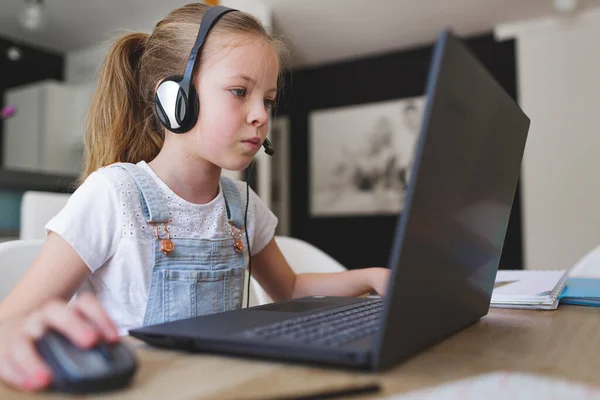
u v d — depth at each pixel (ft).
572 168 12.86
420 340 1.46
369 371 1.32
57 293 2.22
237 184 3.36
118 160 3.07
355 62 16.07
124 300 2.59
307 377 1.27
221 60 2.46
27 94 16.85
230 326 1.69
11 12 14.56
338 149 16.03
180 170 2.78
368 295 3.26
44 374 1.11
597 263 4.52
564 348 1.59
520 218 13.46
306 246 4.53
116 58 3.06
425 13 12.87
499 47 14.06
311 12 12.71
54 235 2.36
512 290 2.67
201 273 2.74
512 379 1.10
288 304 2.28
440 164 1.30
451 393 1.04
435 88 1.20
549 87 13.17
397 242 1.24
